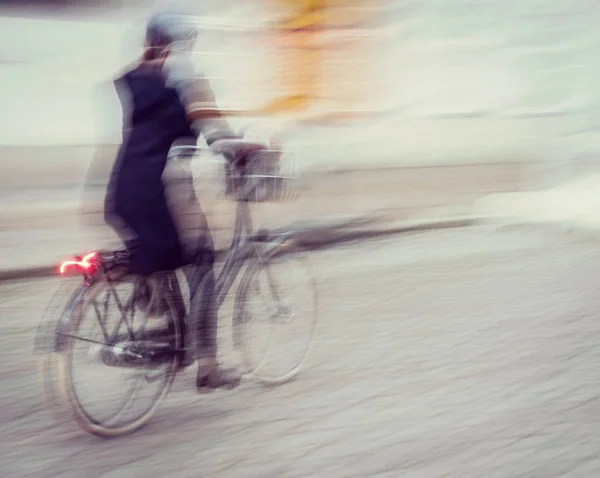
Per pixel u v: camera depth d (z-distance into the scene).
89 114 8.65
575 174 11.51
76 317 4.15
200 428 4.50
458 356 5.66
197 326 4.50
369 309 6.65
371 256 8.47
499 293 7.24
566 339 6.09
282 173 4.73
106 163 7.55
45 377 4.20
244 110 9.35
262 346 5.03
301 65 9.62
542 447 4.34
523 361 5.61
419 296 7.07
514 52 11.24
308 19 9.62
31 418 4.58
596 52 11.85
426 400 4.91
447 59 10.74
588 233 9.76
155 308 4.37
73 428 4.46
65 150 8.38
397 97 10.38
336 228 9.30
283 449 4.27
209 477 3.98
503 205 10.53
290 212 9.30
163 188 4.27
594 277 7.89
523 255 8.71
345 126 9.94
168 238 4.27
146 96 4.25
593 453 4.28
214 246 4.55
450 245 9.07
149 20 4.38
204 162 6.84
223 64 9.18
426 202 10.51
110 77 8.76
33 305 6.68
